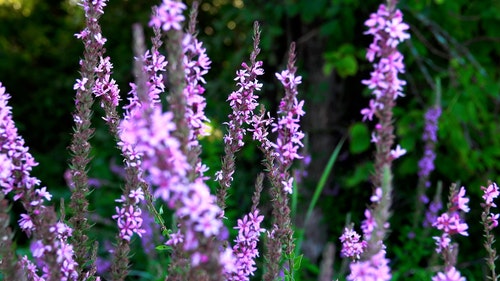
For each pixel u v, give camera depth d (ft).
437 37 15.35
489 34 16.22
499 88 15.38
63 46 31.17
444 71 15.60
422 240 12.61
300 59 17.66
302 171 14.44
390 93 4.75
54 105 27.53
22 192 5.50
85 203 6.57
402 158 15.98
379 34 4.74
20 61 29.63
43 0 31.91
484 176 15.55
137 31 4.16
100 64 6.67
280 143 6.11
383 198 4.36
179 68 4.36
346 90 17.87
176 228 5.90
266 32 17.06
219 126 16.21
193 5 5.24
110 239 15.87
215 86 18.17
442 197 16.66
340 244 16.93
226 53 21.39
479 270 14.82
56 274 5.29
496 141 15.60
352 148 15.08
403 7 14.83
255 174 17.78
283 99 6.05
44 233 5.24
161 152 3.92
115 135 6.68
